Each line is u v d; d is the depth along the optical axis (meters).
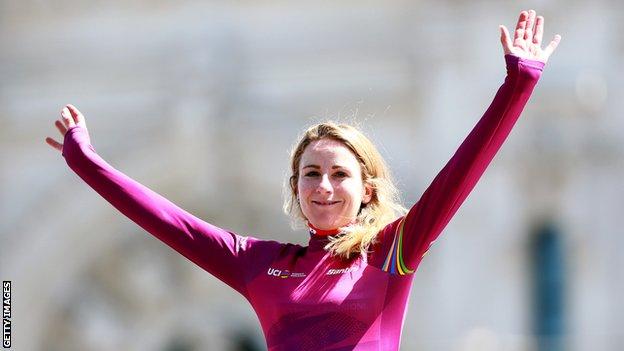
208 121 50.91
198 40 51.28
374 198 14.76
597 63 48.12
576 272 48.75
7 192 52.97
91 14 52.19
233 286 14.68
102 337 53.16
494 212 48.69
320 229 14.49
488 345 48.41
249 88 51.19
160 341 53.03
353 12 50.88
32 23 52.56
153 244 53.31
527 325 48.75
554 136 48.12
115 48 51.94
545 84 47.75
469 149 13.88
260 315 14.38
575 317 48.69
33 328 52.78
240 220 51.66
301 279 14.24
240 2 51.53
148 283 53.25
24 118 52.66
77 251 52.94
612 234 48.59
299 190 14.63
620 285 48.59
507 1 49.16
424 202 13.97
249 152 50.88
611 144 48.19
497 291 48.78
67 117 15.76
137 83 51.66
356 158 14.66
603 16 48.28
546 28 48.38
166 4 51.72
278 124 50.78
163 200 14.95
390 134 50.34
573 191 48.56
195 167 51.16
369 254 14.26
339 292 14.01
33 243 52.94
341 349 13.84
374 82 50.62
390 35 50.41
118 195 14.92
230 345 52.94
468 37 49.62
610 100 48.22
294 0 51.16
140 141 51.47
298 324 14.02
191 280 53.12
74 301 53.31
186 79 51.16
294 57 50.97
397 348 14.05
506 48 14.20
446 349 48.47
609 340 48.38
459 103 49.81
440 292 48.78
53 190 52.75
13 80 52.66
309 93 50.88
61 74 52.22
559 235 48.88
